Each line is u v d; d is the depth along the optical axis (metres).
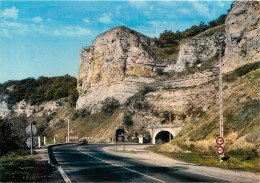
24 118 49.41
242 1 72.25
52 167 19.33
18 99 151.00
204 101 72.06
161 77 106.56
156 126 79.06
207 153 34.72
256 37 62.53
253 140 29.23
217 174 17.03
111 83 110.38
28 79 160.88
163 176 15.70
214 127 41.50
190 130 51.56
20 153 29.30
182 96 86.19
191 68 99.31
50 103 144.25
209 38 107.56
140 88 105.19
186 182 13.74
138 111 93.12
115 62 111.25
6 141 30.42
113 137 83.88
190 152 37.66
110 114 102.81
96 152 37.81
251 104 38.03
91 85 119.75
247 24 66.38
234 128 36.66
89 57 130.00
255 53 61.81
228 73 68.62
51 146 51.53
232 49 71.75
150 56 111.94
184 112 81.62
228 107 43.16
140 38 119.88
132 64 109.50
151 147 54.28
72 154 33.38
